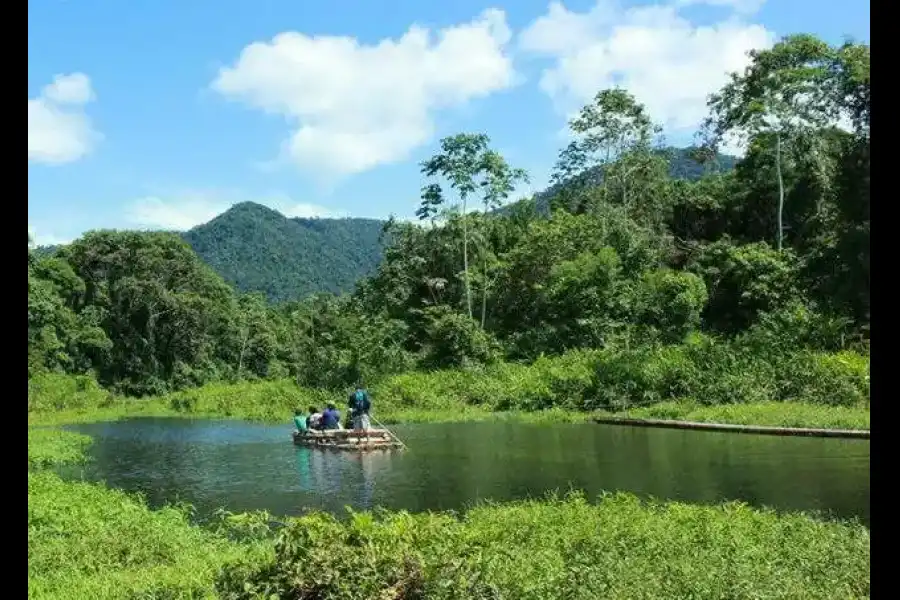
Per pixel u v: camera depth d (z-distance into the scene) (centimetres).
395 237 5659
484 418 3172
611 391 3144
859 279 3519
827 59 4062
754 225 4641
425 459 2106
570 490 1593
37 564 991
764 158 4425
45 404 4672
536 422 2952
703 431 2467
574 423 2873
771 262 3825
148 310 6075
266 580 705
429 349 4747
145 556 1062
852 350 3030
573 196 5891
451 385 3825
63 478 2050
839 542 941
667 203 4978
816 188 4241
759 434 2333
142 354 6025
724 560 848
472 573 715
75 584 895
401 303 5441
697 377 3016
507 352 4478
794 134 4228
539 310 4703
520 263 4925
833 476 1638
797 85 4047
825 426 2300
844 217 3825
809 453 1938
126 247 6256
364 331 4575
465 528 973
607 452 2103
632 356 3312
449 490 1655
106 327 6038
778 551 903
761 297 3791
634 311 3994
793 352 3025
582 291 4150
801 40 4056
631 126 5019
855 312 3444
